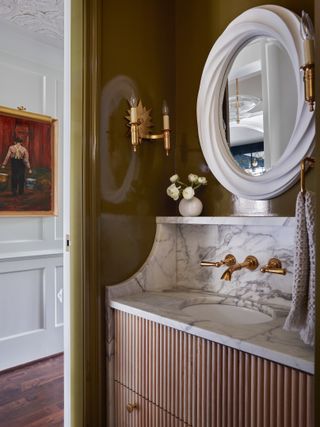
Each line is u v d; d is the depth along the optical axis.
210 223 1.39
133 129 1.44
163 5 1.70
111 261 1.45
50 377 2.38
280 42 1.32
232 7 1.51
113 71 1.47
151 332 1.25
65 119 1.48
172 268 1.69
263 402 0.93
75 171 1.41
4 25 2.42
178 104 1.74
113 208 1.46
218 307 1.45
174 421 1.17
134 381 1.32
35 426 1.82
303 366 0.83
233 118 1.49
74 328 1.41
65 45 1.48
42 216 2.67
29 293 2.62
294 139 1.24
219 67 1.51
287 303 1.30
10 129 2.49
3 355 2.46
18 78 2.55
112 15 1.47
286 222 1.16
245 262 1.39
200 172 1.63
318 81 0.70
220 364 1.03
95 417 1.38
